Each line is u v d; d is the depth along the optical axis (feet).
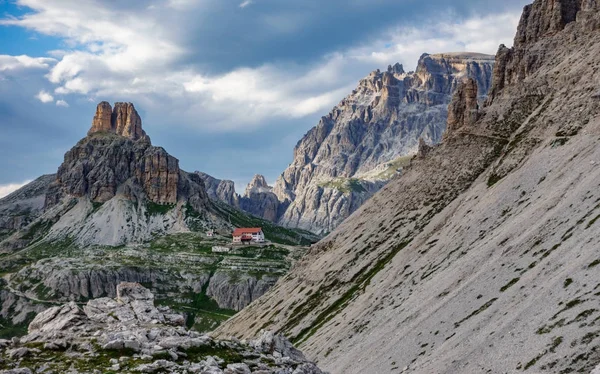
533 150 652.48
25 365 214.28
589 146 529.45
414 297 510.58
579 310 294.87
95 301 321.32
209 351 251.39
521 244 435.12
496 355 309.01
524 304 343.26
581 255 350.43
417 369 358.23
